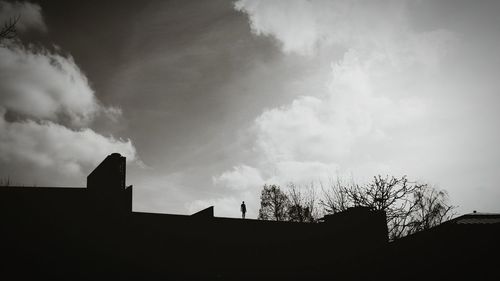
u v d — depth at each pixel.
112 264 15.72
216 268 17.56
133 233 16.73
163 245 17.16
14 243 14.53
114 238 16.27
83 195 16.89
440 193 37.72
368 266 17.69
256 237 19.34
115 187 17.38
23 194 15.84
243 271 17.89
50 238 15.15
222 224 19.06
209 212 19.33
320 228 20.59
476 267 14.27
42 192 16.23
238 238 18.95
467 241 14.73
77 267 15.06
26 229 14.95
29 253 14.58
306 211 47.00
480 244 14.34
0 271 13.87
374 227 21.16
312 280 18.44
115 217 16.72
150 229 17.19
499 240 13.87
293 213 49.34
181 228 17.92
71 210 16.09
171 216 17.95
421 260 15.91
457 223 15.20
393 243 17.02
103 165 17.86
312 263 19.12
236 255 18.33
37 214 15.44
